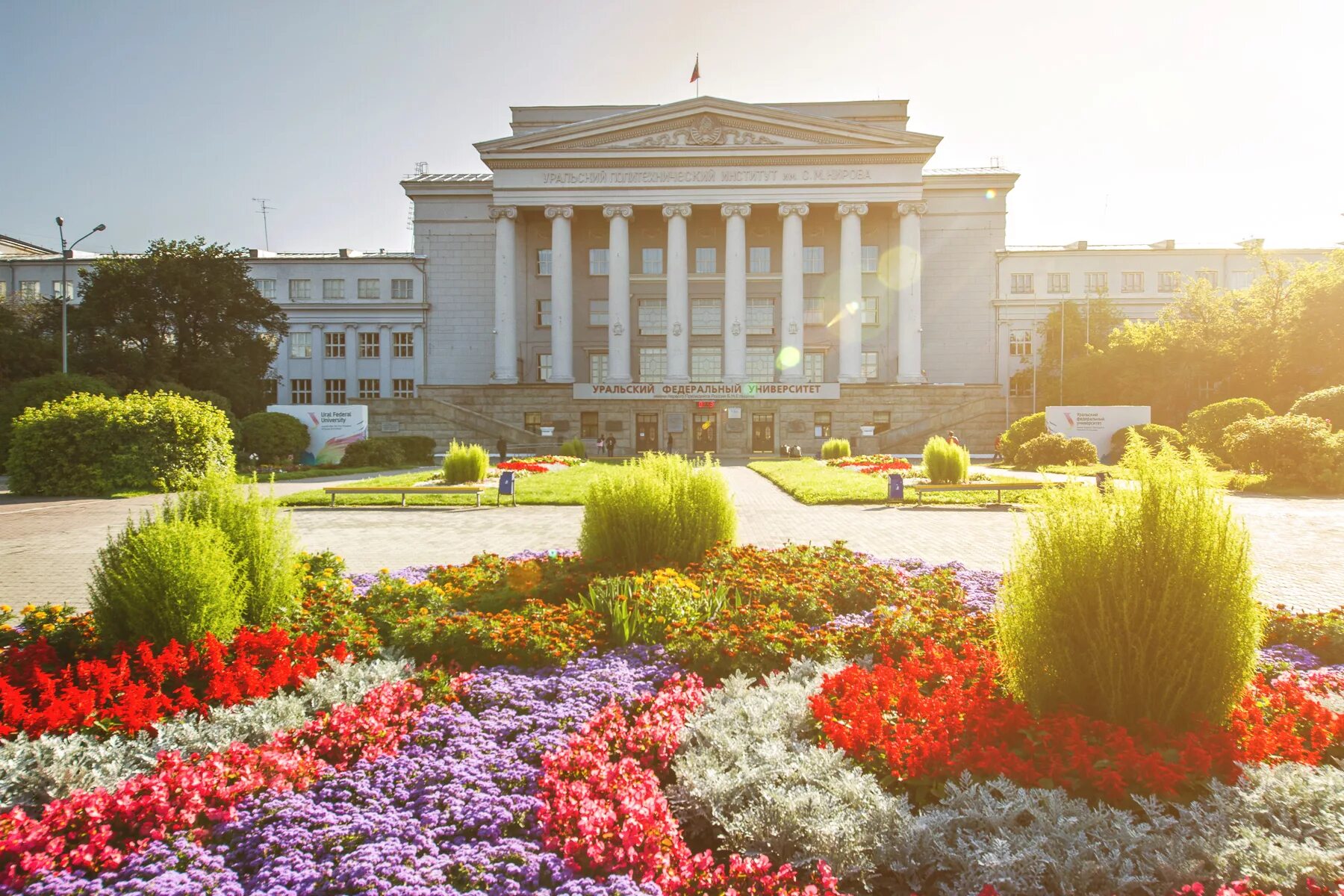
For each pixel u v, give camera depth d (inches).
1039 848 134.0
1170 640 174.9
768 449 2194.9
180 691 212.8
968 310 2492.6
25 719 185.6
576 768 164.2
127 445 955.3
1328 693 214.2
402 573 413.7
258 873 132.2
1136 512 183.6
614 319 2299.5
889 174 2276.1
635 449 2196.1
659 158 2282.2
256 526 277.4
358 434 1413.6
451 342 2559.1
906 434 2100.1
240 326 1985.7
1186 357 1872.5
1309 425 919.0
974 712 182.4
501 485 852.6
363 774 168.9
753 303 2433.6
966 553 503.2
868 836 139.3
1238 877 128.6
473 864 133.5
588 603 309.6
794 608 310.5
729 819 150.4
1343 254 1630.2
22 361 1595.7
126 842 143.4
